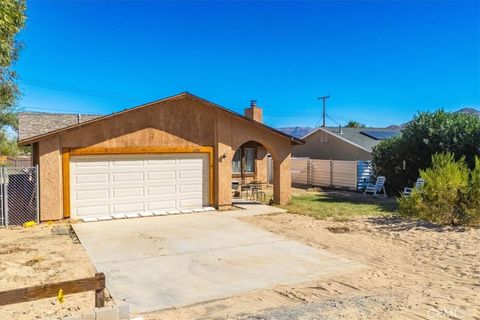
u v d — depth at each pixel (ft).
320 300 21.26
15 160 87.76
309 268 27.50
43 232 38.14
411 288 22.88
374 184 74.02
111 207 46.29
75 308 19.98
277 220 44.88
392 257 30.14
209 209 50.88
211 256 30.42
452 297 20.70
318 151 98.02
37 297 15.93
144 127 47.37
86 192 44.93
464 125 63.00
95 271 26.61
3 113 93.97
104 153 45.32
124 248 32.40
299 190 78.18
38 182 42.01
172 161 49.62
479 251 30.96
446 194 40.73
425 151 65.87
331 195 70.23
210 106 50.78
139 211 47.93
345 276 25.79
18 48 47.09
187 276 25.85
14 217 41.98
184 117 49.78
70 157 43.83
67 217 43.57
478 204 39.60
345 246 33.35
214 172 52.03
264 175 82.43
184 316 19.70
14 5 30.30
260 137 54.13
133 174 47.42
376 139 92.89
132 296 22.34
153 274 26.18
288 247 33.06
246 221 44.11
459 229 38.75
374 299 20.43
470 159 61.21
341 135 92.48
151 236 36.65
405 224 41.86
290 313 18.38
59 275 25.41
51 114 68.08
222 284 24.38
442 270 26.84
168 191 49.60
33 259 28.63
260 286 24.02
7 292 15.44
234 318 18.38
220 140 51.52
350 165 77.36
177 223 42.73
